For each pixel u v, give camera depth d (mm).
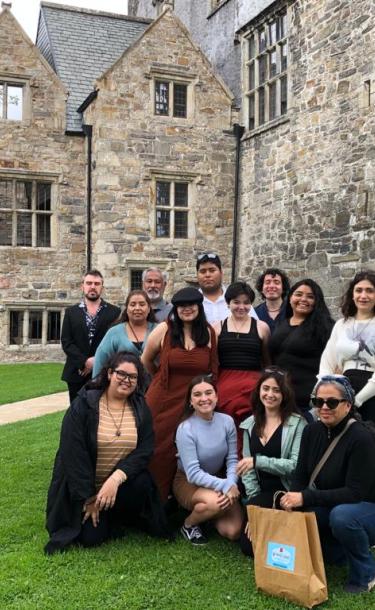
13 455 6715
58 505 4402
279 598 3697
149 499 4582
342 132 12602
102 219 15211
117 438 4488
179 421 4766
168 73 15711
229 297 4984
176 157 15859
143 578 3922
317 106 13328
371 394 4465
